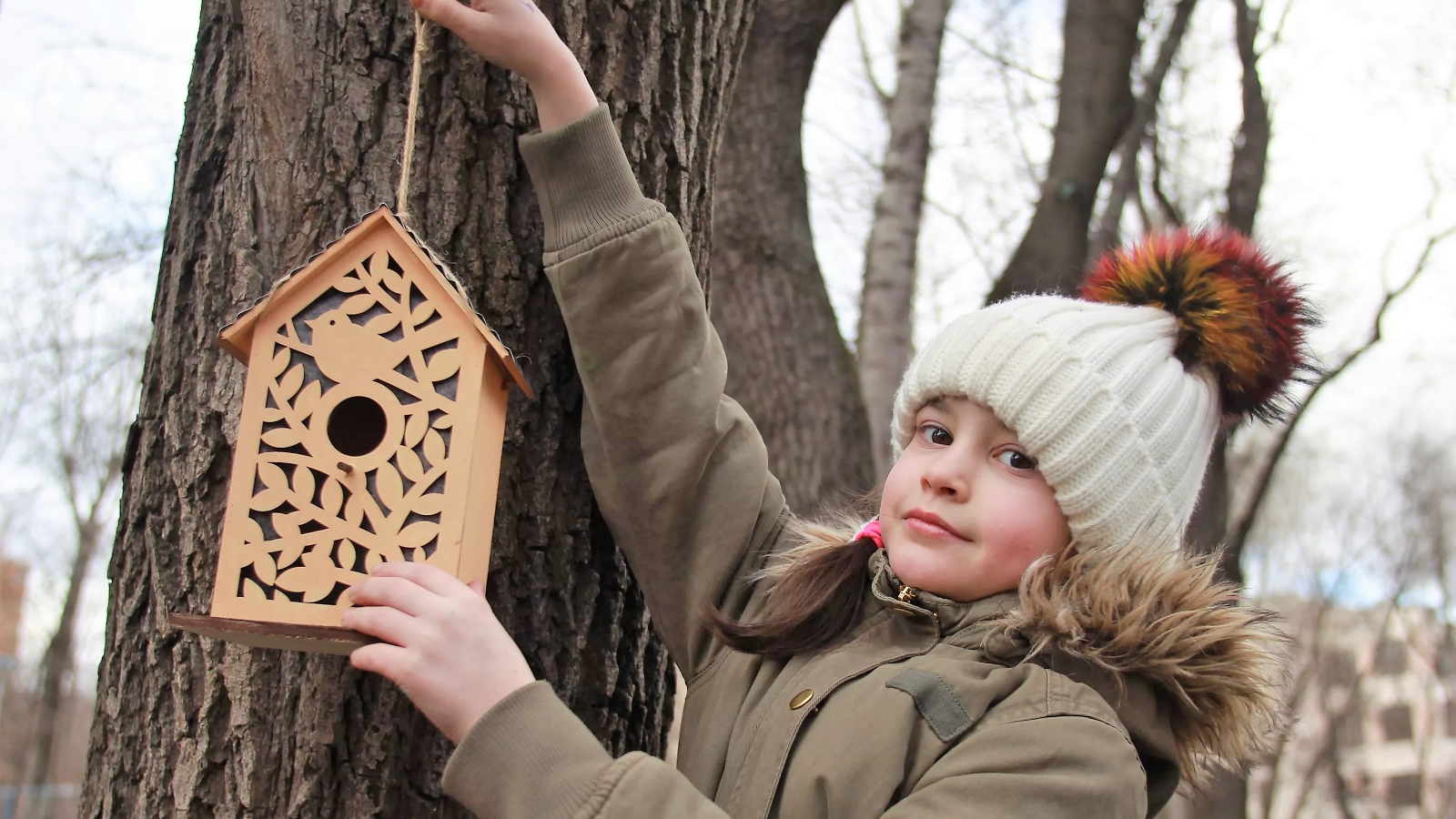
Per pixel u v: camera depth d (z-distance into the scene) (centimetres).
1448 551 1841
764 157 438
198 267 170
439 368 139
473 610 129
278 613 135
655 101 181
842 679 148
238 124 172
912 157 519
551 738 124
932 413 156
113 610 173
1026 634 147
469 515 138
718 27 193
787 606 158
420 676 125
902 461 158
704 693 163
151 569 167
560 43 158
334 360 140
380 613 128
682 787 123
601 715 175
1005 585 151
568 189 159
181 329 171
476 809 124
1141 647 145
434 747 159
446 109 164
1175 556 155
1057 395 147
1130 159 697
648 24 179
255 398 139
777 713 150
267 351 140
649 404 160
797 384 421
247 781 156
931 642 153
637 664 182
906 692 141
